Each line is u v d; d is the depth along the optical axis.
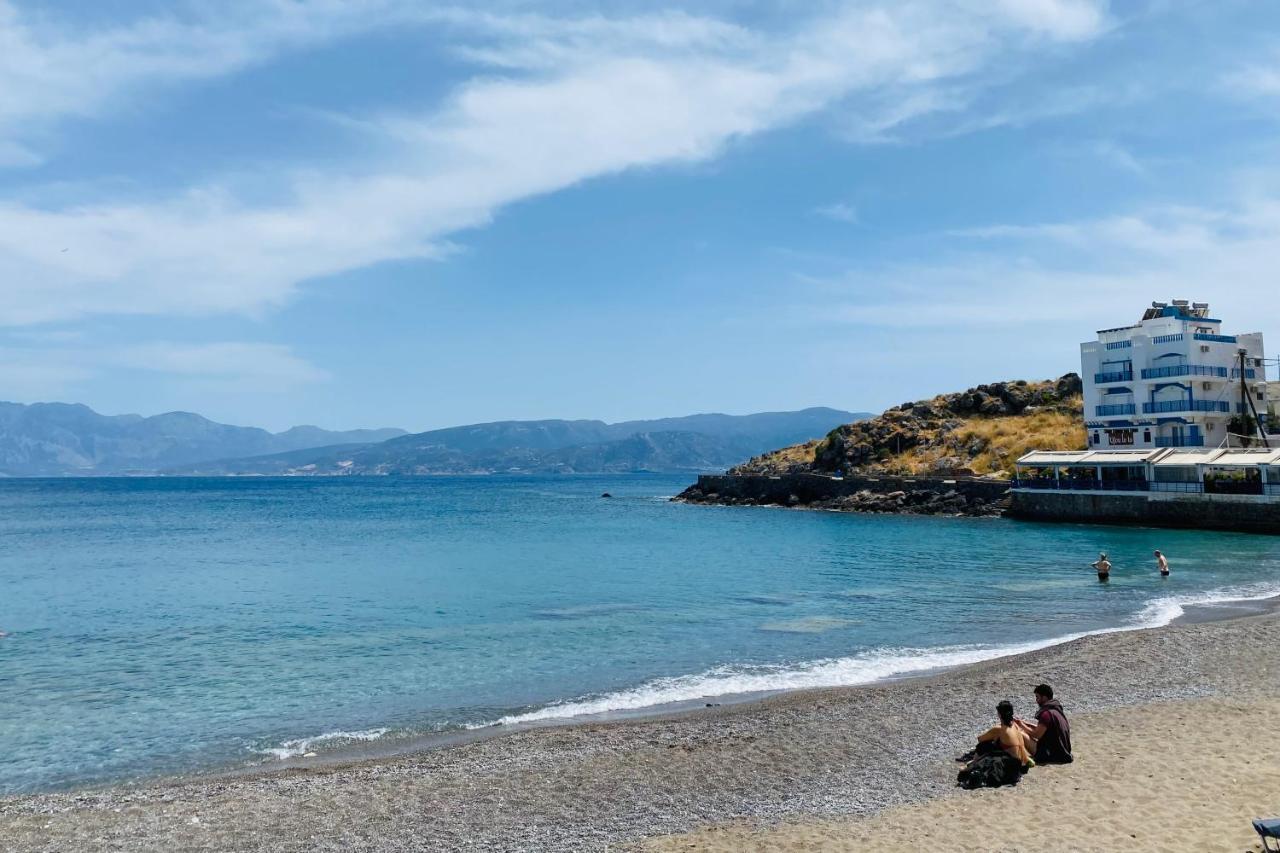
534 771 17.94
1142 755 16.97
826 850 13.22
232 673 29.17
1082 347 100.88
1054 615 37.22
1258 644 27.62
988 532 78.19
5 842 14.66
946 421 124.94
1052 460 90.25
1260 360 96.62
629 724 21.69
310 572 57.47
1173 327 93.75
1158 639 28.62
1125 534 73.56
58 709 24.89
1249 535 70.31
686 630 35.41
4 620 40.09
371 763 19.08
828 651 30.98
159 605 44.12
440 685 27.20
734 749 19.05
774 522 98.94
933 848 12.98
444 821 15.30
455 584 50.56
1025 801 14.81
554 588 48.41
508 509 144.00
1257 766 15.90
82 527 105.25
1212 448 89.69
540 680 27.64
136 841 14.68
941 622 36.25
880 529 84.56
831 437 133.50
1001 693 23.06
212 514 134.38
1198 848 12.32
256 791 17.11
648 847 13.77
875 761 17.89
